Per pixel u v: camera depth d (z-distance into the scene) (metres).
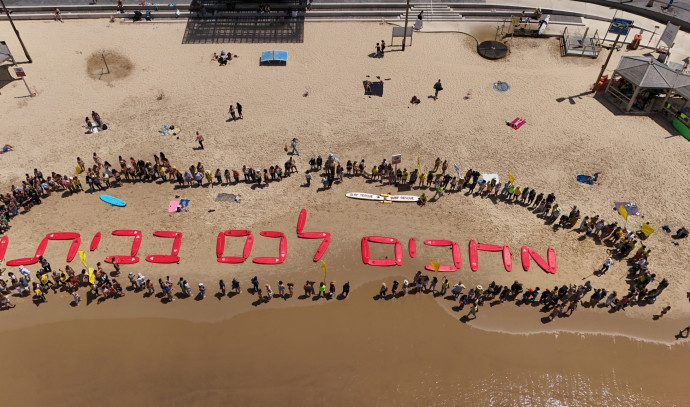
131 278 31.02
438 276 32.25
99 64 49.69
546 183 37.84
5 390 27.08
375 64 49.91
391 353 28.70
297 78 48.12
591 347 28.97
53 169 38.78
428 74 48.66
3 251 33.06
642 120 43.47
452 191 37.62
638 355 28.62
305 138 41.72
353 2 57.56
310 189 37.75
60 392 27.00
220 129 42.53
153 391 27.05
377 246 33.97
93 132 42.09
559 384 27.45
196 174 37.00
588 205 36.25
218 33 54.03
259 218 35.59
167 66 49.62
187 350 28.77
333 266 32.84
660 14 55.12
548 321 30.12
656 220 35.19
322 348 28.92
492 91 46.69
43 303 30.89
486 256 33.25
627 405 26.77
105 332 29.55
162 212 35.91
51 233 34.31
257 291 30.78
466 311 30.67
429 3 57.50
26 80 47.47
